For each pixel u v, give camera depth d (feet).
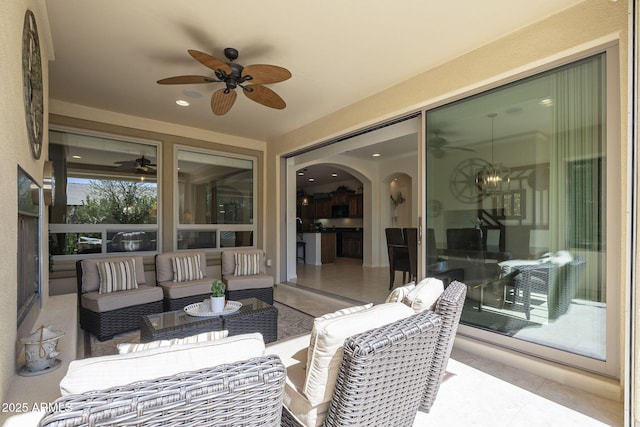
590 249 7.06
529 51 7.91
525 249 8.09
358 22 7.91
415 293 5.46
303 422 3.99
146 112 14.24
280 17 7.72
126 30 8.20
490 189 8.80
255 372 2.52
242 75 8.61
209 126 16.30
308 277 20.58
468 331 9.21
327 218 36.24
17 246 4.90
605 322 6.82
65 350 5.27
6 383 4.00
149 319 8.25
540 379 7.27
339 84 11.40
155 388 2.20
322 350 3.63
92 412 1.95
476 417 5.84
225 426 2.46
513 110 8.32
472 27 8.09
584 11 7.04
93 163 13.85
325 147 15.84
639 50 5.19
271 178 18.81
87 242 13.64
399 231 17.47
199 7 7.34
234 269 14.16
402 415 4.33
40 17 7.07
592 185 7.03
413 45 8.93
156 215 15.40
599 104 6.94
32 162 6.15
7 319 4.10
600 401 6.39
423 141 10.46
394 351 3.59
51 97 12.56
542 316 7.79
